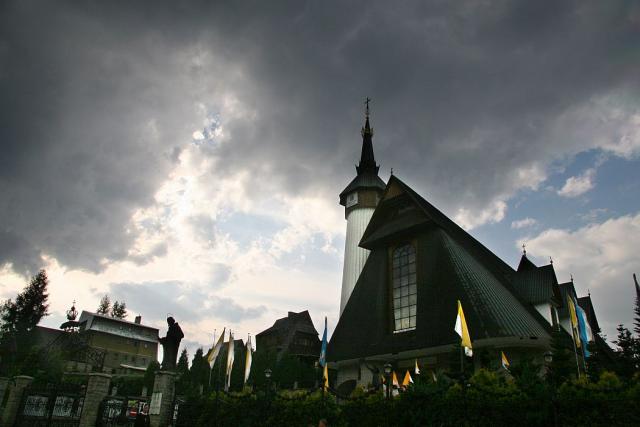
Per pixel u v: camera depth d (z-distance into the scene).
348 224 56.12
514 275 38.88
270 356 57.94
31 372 46.72
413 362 31.97
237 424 21.12
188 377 61.56
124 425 23.91
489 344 27.94
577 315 24.05
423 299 33.03
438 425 15.50
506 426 14.06
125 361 83.12
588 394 13.11
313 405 19.94
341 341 37.06
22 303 82.44
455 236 38.31
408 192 39.31
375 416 17.88
